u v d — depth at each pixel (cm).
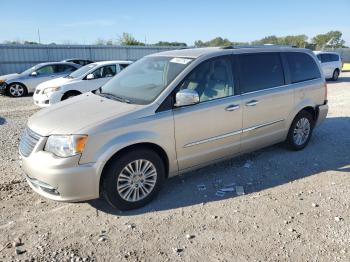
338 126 761
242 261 302
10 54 2300
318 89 588
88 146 352
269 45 538
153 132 389
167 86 411
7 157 573
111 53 2753
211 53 453
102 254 314
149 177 402
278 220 367
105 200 411
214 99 444
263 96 493
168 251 317
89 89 1068
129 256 311
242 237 337
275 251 315
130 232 349
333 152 581
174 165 420
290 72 544
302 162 534
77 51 2592
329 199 413
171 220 370
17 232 349
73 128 357
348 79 2061
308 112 583
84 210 393
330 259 303
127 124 374
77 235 344
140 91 430
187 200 415
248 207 396
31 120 407
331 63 1933
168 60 463
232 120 460
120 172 377
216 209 392
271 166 518
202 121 429
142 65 493
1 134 738
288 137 565
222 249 319
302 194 427
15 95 1471
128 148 382
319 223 361
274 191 436
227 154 473
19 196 426
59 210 393
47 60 2464
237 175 486
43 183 360
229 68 466
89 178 356
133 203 391
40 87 1070
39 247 324
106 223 366
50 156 352
